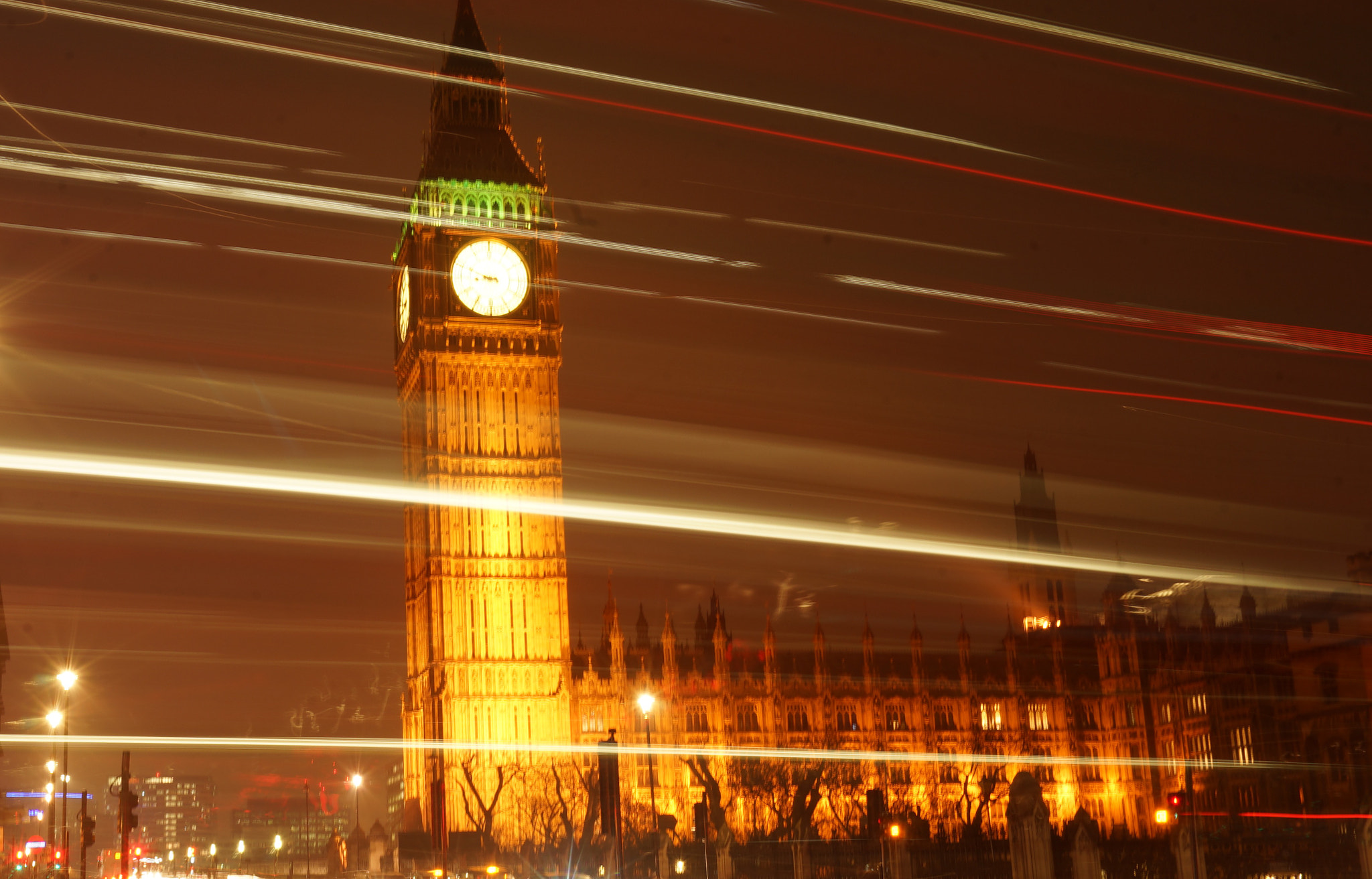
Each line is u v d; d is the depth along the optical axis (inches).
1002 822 6176.2
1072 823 2060.8
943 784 6343.5
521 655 5762.8
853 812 5590.6
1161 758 6363.2
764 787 5157.5
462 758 5585.6
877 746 6476.4
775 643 6491.1
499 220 6028.5
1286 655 5300.2
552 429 5954.7
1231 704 5664.4
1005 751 6589.6
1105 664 6663.4
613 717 6028.5
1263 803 5265.8
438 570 5777.6
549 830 4562.0
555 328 6008.9
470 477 5856.3
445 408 5885.8
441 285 5949.8
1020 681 6712.6
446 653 5708.7
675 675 6195.9
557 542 5876.0
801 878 3093.0
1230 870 2731.3
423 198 6028.5
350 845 6678.2
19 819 6299.2
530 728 5708.7
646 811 5078.7
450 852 4943.4
